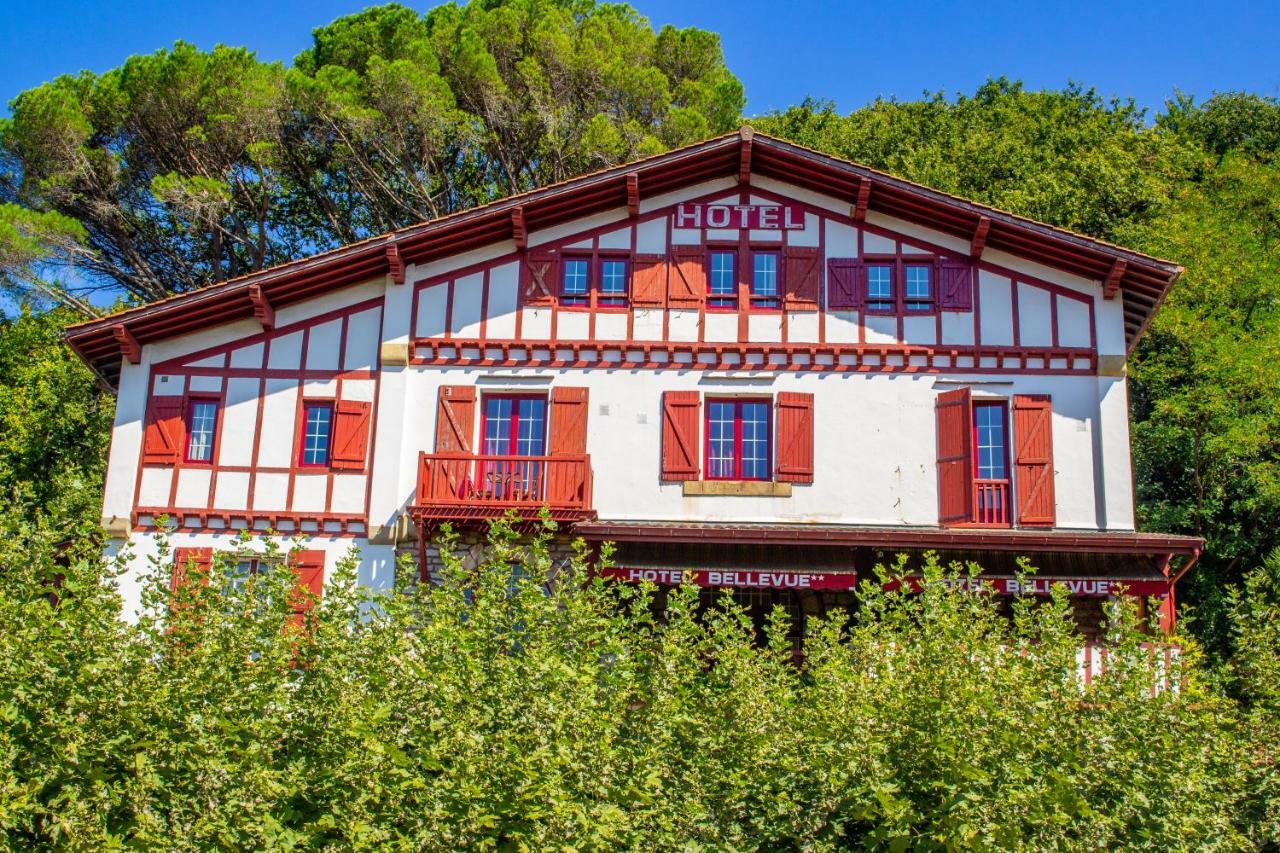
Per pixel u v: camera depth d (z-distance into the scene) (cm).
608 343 2027
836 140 3972
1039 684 1223
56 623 1170
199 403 2008
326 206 3475
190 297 1961
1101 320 1997
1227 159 3409
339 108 3222
